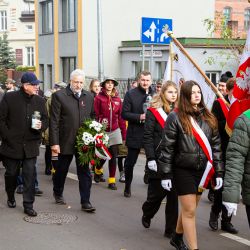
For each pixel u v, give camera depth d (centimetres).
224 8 4047
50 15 2920
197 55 2166
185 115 529
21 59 5491
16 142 716
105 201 821
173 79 728
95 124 736
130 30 2606
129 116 822
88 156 727
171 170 537
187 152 527
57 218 712
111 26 2570
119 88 1775
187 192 529
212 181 545
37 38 3080
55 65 2838
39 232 648
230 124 605
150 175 635
